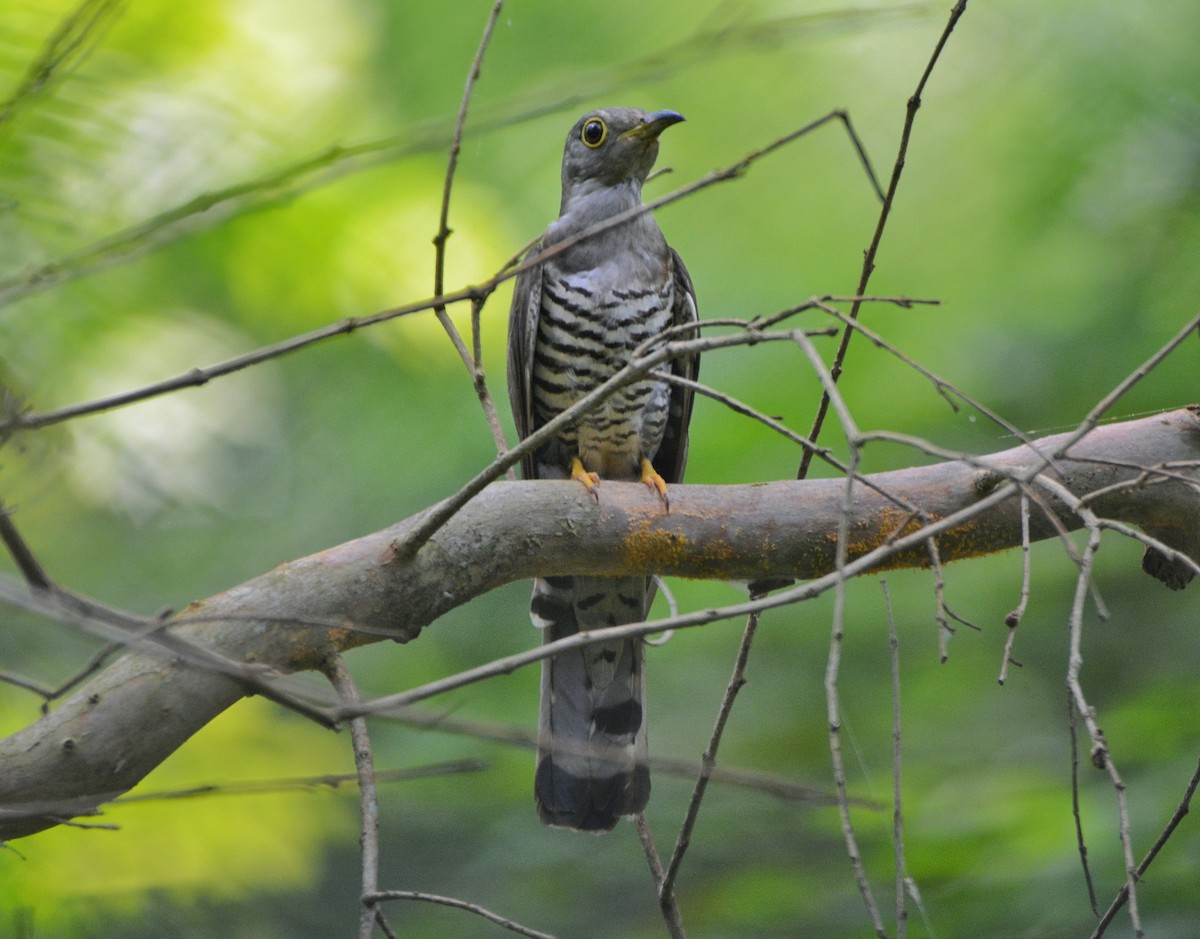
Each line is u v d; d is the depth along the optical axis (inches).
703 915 393.4
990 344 433.1
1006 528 275.4
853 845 174.2
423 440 467.5
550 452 393.4
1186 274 411.2
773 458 445.4
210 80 280.8
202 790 199.3
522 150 504.1
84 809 203.8
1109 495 273.0
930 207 477.7
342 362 454.3
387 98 477.4
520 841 454.3
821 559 275.0
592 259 375.2
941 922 331.0
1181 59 428.5
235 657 235.5
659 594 476.7
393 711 172.7
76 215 210.8
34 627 289.9
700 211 506.3
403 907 482.0
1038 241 440.5
